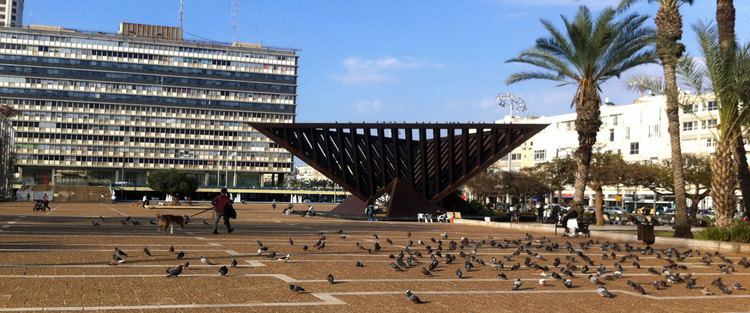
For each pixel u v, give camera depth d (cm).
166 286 995
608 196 9731
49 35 14062
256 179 15475
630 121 9150
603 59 3353
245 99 15300
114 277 1077
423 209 4600
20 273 1095
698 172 4969
